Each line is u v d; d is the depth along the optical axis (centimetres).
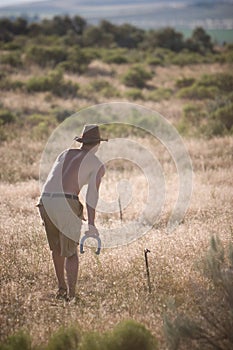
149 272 1614
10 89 6912
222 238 1806
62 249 1474
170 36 14525
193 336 1139
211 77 7681
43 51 9350
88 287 1568
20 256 1750
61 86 6875
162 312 1327
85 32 14625
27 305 1409
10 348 1104
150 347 1090
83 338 1110
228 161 3322
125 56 11219
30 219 2147
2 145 3972
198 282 1480
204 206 2367
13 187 2778
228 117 4528
